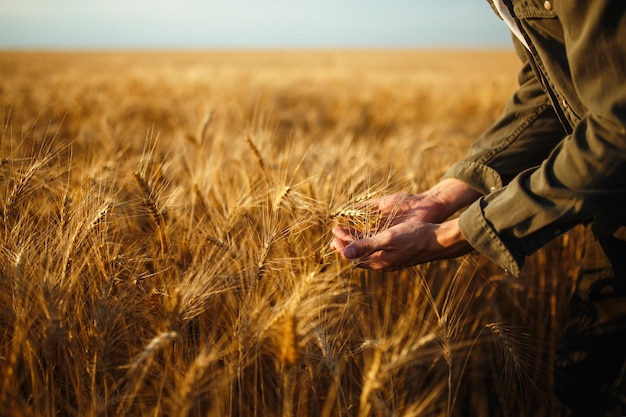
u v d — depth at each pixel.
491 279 2.30
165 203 1.97
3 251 1.64
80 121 6.34
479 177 1.91
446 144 3.63
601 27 1.18
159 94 11.45
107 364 1.46
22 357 1.55
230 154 3.27
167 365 1.52
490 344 2.30
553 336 2.27
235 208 2.07
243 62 53.00
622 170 1.26
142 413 1.46
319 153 3.42
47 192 2.23
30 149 2.87
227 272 1.83
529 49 1.60
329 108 10.66
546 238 1.46
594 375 1.89
